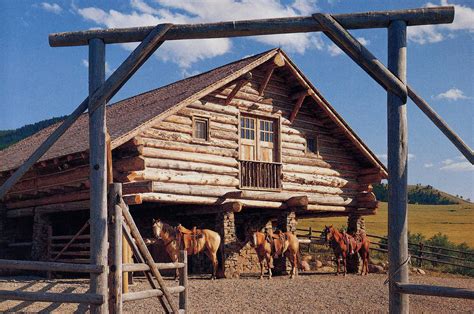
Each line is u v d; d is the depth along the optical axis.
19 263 7.62
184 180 18.28
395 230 8.09
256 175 20.45
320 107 22.03
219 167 19.36
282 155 21.36
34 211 20.92
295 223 21.25
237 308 12.36
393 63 8.22
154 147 17.84
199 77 22.72
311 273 22.62
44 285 14.90
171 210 21.86
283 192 21.12
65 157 17.09
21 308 11.34
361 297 14.46
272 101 21.27
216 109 19.61
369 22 8.22
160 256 21.66
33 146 25.12
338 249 21.58
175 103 17.83
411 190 128.50
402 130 8.16
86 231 21.02
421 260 27.17
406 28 8.24
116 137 16.14
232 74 19.08
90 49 8.55
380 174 23.23
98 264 8.13
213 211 19.53
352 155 23.66
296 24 8.25
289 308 12.57
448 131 8.29
